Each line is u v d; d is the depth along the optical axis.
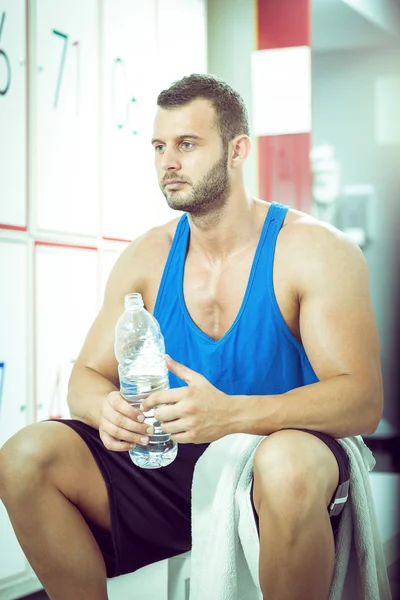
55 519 1.22
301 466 1.08
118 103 2.35
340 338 1.25
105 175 2.29
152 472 1.32
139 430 1.21
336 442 1.21
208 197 1.33
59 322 2.07
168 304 1.44
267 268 1.35
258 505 1.14
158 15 2.61
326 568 1.12
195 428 1.16
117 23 2.34
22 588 1.89
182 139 1.31
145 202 2.52
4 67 1.85
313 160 4.33
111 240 2.32
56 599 1.25
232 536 1.18
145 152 2.52
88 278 2.20
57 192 2.06
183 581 1.42
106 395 1.35
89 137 2.20
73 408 1.37
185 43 2.82
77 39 2.14
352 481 1.23
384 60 4.23
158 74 2.61
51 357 2.04
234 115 1.35
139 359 1.34
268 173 3.16
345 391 1.21
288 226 1.38
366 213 4.30
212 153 1.31
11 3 1.87
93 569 1.24
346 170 4.32
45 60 2.00
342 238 1.34
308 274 1.30
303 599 1.10
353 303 1.27
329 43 4.26
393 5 4.05
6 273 1.86
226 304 1.39
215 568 1.17
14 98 1.88
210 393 1.16
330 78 4.32
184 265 1.45
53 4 2.03
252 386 1.37
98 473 1.28
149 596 1.56
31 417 1.95
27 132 1.94
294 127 3.09
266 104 3.11
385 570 1.30
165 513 1.33
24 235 1.92
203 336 1.38
